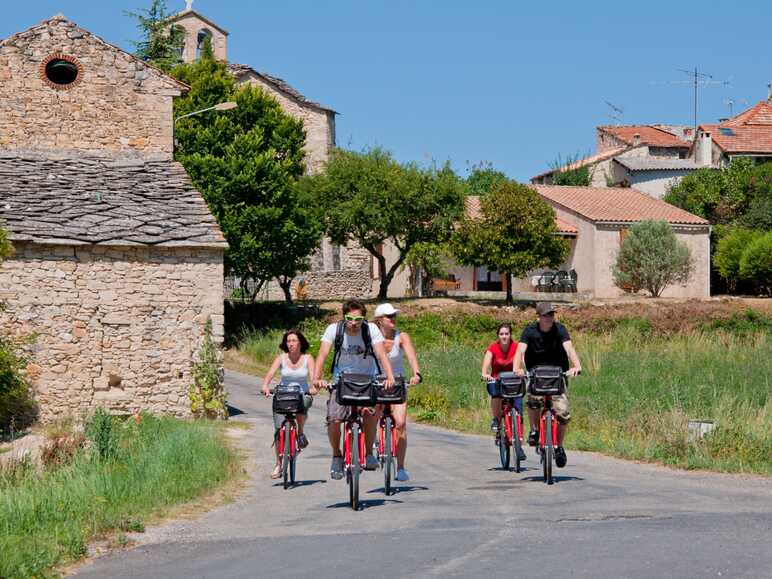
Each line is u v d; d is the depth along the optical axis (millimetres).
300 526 10828
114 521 11055
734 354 34906
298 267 51562
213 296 26828
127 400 26141
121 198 28125
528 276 64188
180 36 67000
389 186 53312
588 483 13953
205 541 10172
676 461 16812
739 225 66812
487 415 27719
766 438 17750
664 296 61156
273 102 51219
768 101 94500
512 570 7980
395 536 9789
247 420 26531
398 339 13164
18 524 11000
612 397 25094
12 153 30281
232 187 47219
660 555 8359
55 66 31438
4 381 24125
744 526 9812
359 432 12070
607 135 94125
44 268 25797
